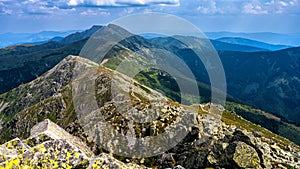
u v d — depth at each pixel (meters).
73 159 12.55
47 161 12.31
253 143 34.06
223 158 32.47
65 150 12.74
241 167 30.95
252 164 31.23
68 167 12.29
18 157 12.26
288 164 36.00
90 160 12.53
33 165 12.10
